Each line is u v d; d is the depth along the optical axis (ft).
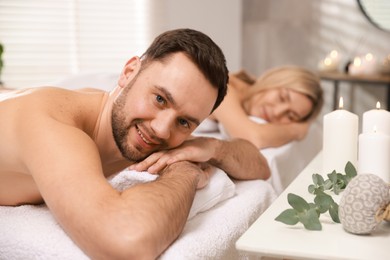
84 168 2.96
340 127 4.21
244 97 7.95
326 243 2.76
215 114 7.24
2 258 3.23
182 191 3.18
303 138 7.70
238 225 3.77
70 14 10.14
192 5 11.04
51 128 3.17
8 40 9.80
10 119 3.37
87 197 2.82
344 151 4.22
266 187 4.71
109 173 4.23
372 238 2.83
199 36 3.53
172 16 10.85
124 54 10.67
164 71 3.39
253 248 2.73
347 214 2.84
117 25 10.53
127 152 3.66
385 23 12.01
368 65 11.20
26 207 3.67
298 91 7.51
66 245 3.07
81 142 3.14
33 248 3.11
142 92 3.45
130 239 2.69
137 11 10.58
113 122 3.61
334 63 11.69
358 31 12.24
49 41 10.09
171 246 3.09
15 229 3.26
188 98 3.39
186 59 3.39
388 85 11.48
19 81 9.97
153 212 2.84
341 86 12.34
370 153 3.73
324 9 12.36
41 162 3.02
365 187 2.81
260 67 12.75
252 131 6.85
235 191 4.39
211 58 3.43
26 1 9.79
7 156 3.35
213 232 3.48
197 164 4.00
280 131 7.11
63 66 10.26
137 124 3.52
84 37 10.34
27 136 3.18
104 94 3.89
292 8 12.48
